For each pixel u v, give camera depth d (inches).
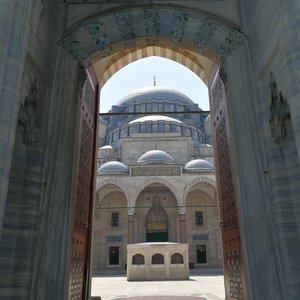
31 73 300.0
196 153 2790.4
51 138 328.5
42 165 314.8
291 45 245.6
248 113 335.6
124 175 2314.2
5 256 265.9
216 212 2436.0
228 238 406.9
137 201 2427.4
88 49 376.8
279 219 282.5
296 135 237.8
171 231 2357.3
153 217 2410.2
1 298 255.0
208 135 3196.4
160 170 2319.1
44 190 310.5
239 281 355.3
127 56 564.4
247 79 346.0
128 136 2844.5
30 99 297.3
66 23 373.7
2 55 231.3
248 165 326.0
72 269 342.0
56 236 301.9
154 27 382.9
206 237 2390.5
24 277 274.4
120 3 378.9
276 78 293.4
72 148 336.2
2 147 219.9
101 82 556.7
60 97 345.7
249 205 317.1
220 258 2338.8
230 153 382.9
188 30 380.5
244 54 356.8
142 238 2346.2
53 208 308.2
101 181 2288.4
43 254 292.5
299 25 241.1
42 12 319.6
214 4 379.6
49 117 335.3
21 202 287.7
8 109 229.1
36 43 304.0
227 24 365.1
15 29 247.3
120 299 690.2
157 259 1625.2
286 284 269.4
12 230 275.1
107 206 2465.6
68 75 358.9
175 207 2400.3
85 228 421.1
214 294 762.8
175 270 1488.7
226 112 403.9
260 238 301.0
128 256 1523.1
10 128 228.8
